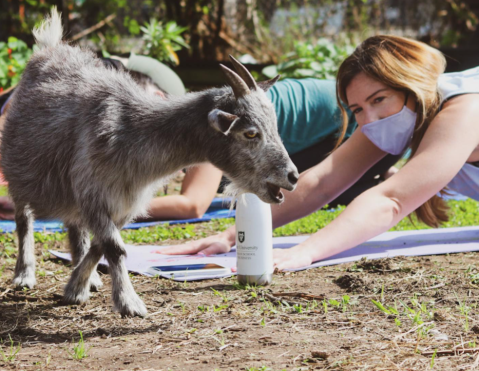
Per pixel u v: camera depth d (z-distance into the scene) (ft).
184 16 42.39
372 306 10.37
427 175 13.62
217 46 43.04
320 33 45.62
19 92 12.30
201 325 9.66
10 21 39.22
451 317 9.55
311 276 12.60
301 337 8.93
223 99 10.34
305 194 15.39
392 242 15.87
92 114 10.54
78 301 11.28
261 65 40.55
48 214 11.72
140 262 13.97
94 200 10.42
